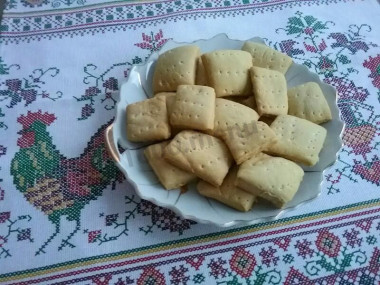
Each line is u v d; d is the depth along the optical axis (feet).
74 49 1.53
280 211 1.13
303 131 1.22
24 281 1.09
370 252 1.17
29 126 1.35
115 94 1.44
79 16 1.62
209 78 1.30
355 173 1.31
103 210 1.21
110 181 1.26
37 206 1.21
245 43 1.43
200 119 1.17
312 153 1.19
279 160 1.17
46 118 1.37
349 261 1.15
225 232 1.19
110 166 1.28
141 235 1.17
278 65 1.38
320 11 1.69
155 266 1.13
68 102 1.41
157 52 1.40
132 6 1.66
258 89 1.26
